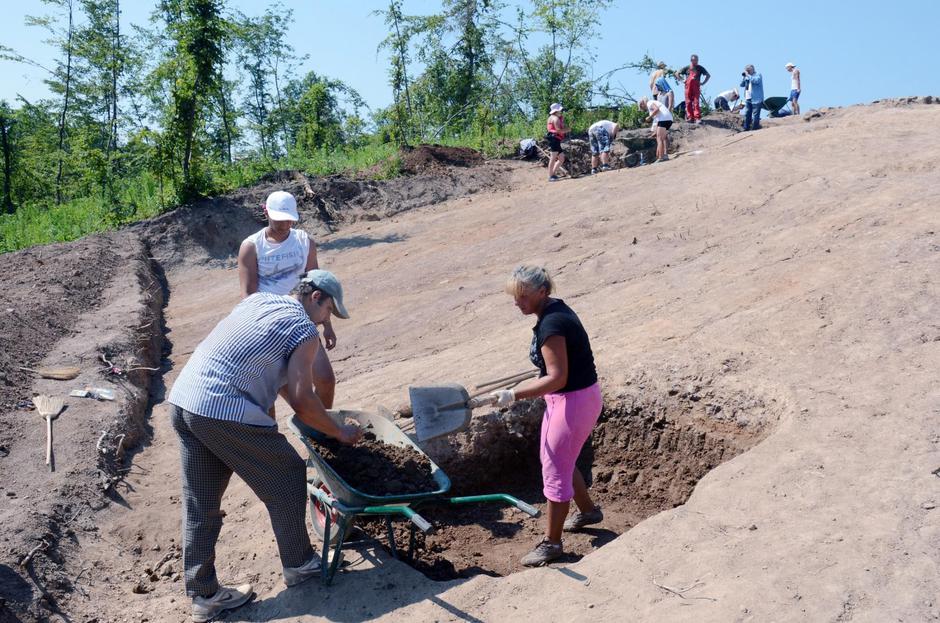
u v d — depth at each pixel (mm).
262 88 33219
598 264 9703
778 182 11023
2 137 29797
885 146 11453
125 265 12828
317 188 16078
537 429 6195
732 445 5484
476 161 18281
